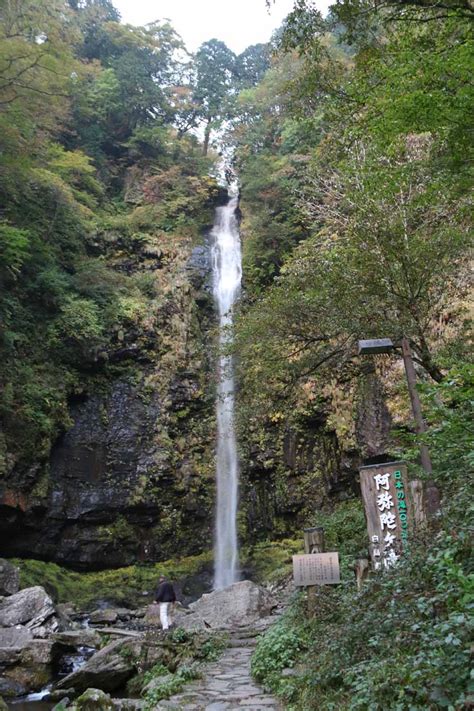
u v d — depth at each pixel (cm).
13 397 1775
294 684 558
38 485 1789
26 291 2025
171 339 2223
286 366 1171
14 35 1750
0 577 1427
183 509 2020
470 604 336
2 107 1819
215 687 677
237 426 1451
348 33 822
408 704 344
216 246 2659
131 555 1931
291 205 2373
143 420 2081
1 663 1020
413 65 645
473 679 306
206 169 3139
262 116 3048
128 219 2578
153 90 3155
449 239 952
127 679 888
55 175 2183
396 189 899
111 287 2242
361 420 1734
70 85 2323
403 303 983
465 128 676
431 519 621
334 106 871
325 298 1012
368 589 588
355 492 1844
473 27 692
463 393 556
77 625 1327
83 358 2055
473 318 1134
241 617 1175
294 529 1956
